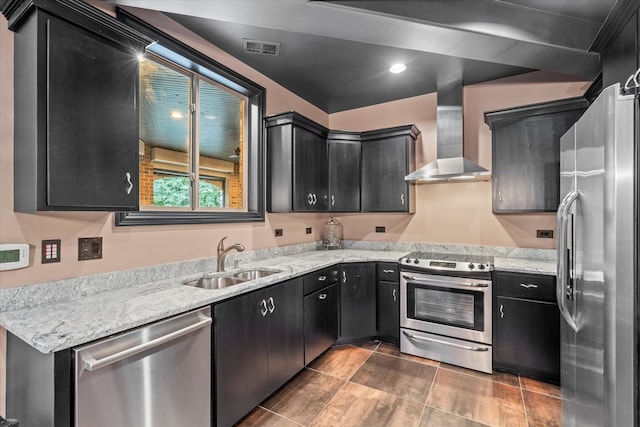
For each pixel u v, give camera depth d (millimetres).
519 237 3059
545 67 2238
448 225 3412
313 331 2635
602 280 1208
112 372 1269
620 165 1133
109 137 1554
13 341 1359
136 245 1960
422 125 3564
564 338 1759
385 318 3107
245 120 2959
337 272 3051
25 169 1376
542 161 2672
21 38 1393
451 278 2705
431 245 3498
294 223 3463
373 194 3492
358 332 3119
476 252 3250
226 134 2902
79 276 1685
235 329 1837
